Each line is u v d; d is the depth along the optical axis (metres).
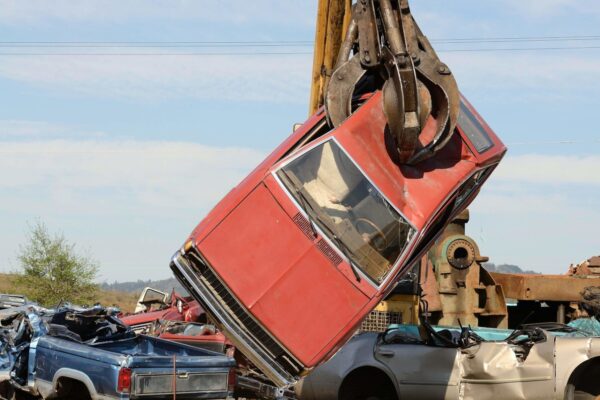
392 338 14.30
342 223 12.05
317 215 12.04
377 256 12.06
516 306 25.70
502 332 16.53
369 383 14.38
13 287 40.34
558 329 13.93
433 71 13.00
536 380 12.68
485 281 22.33
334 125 12.91
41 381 13.19
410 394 13.64
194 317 21.56
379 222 12.17
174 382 12.52
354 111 13.05
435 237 13.93
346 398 14.38
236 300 11.93
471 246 21.73
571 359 12.49
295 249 11.97
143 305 26.19
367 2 13.56
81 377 12.51
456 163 13.07
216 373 13.12
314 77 20.06
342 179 12.25
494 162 13.52
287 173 12.20
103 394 12.23
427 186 12.61
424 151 12.59
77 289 40.38
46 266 39.94
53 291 39.75
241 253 12.02
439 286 21.62
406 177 12.60
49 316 14.28
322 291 11.89
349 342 14.40
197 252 12.09
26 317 13.89
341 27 19.95
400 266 12.18
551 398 12.52
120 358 12.14
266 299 11.87
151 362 12.34
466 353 13.40
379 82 13.73
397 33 12.70
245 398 15.88
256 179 12.26
